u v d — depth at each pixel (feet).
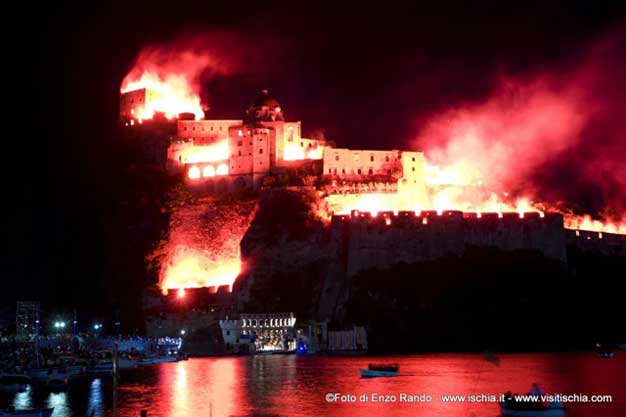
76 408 388.16
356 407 376.68
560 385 438.81
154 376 529.04
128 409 381.81
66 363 550.36
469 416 348.59
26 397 431.02
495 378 473.67
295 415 357.41
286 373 528.22
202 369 581.53
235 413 363.97
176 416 359.66
